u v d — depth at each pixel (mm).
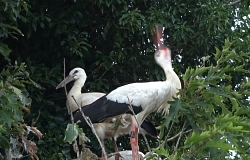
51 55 14703
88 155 8641
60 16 14125
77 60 14836
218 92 8984
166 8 14656
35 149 9484
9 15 11867
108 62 14352
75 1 13688
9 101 9180
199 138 7582
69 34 14156
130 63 14586
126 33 14453
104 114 11719
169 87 11547
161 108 11828
